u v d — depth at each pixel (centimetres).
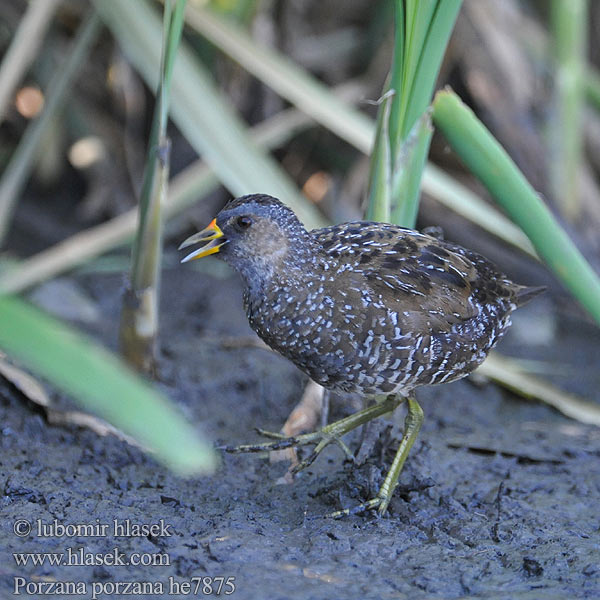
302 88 965
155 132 733
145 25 915
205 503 680
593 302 683
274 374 919
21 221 1204
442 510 677
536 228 681
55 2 937
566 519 677
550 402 891
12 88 923
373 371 659
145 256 788
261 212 657
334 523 650
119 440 746
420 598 562
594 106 1145
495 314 702
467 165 690
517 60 1160
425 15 650
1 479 676
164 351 952
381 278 656
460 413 895
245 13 1046
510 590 574
